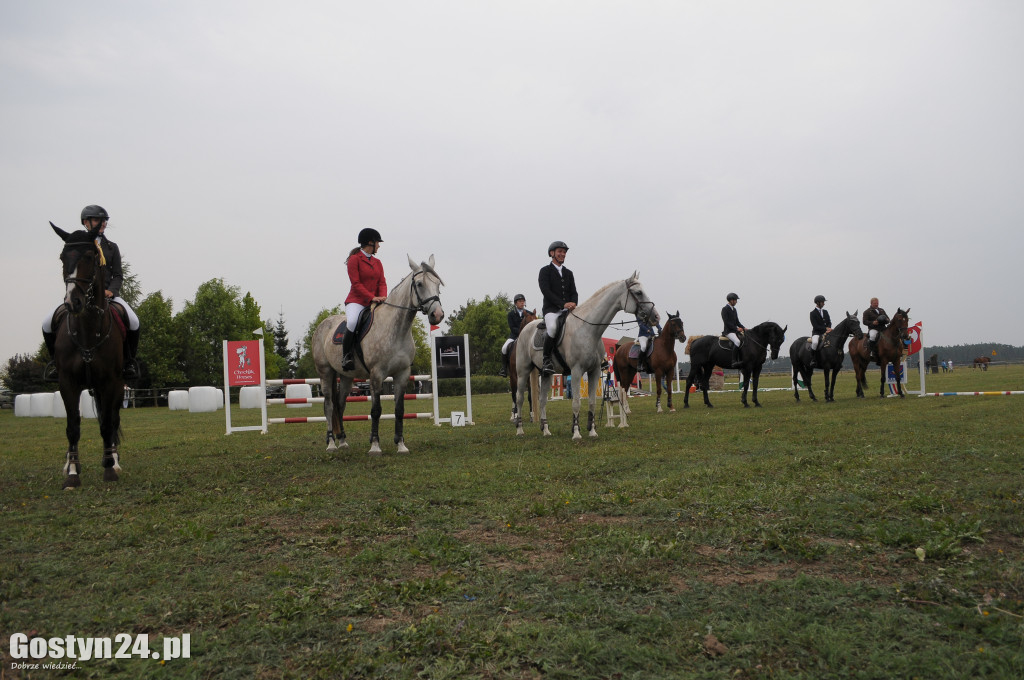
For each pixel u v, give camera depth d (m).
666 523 4.32
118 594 3.25
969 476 5.45
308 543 4.02
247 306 54.28
